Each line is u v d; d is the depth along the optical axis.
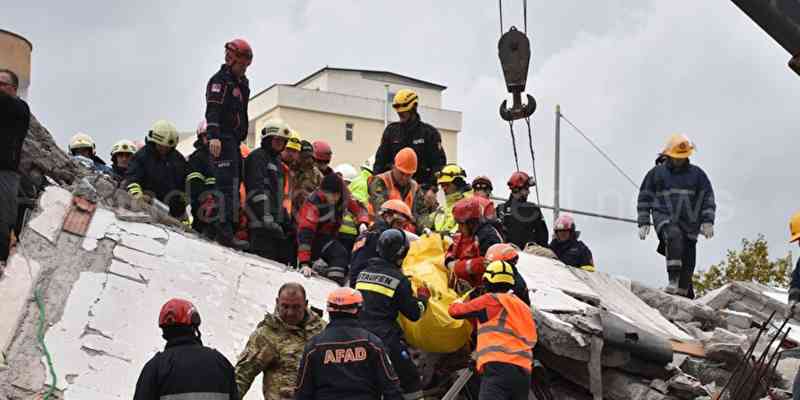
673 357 13.55
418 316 11.29
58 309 11.62
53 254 12.18
